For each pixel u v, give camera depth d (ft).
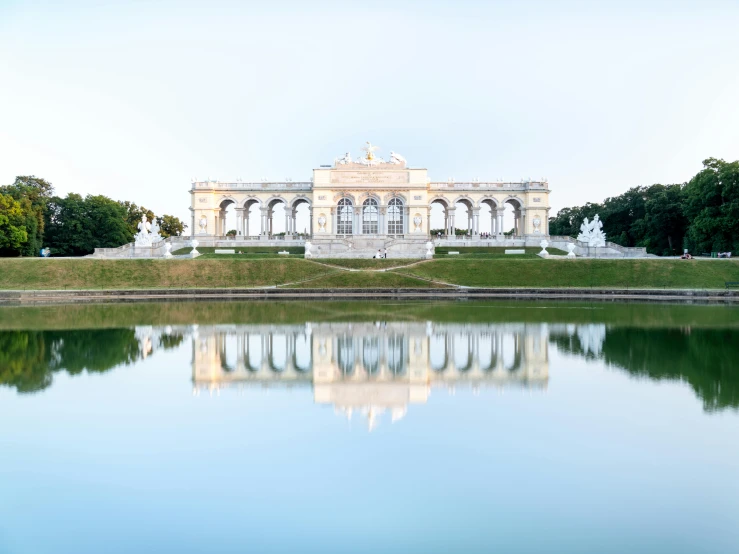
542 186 429.38
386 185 424.87
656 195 441.27
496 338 134.21
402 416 77.30
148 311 193.67
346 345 126.11
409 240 376.48
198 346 125.08
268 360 111.14
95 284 277.23
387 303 223.10
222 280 285.64
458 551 46.19
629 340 129.80
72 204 419.74
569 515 51.72
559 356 113.09
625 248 364.38
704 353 114.62
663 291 241.96
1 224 343.46
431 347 123.44
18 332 143.95
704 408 78.84
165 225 562.25
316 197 425.69
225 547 47.16
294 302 228.22
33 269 283.18
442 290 253.44
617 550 46.21
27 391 88.99
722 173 328.70
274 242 406.00
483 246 397.39
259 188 437.17
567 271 286.25
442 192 434.30
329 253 363.97
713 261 289.33
